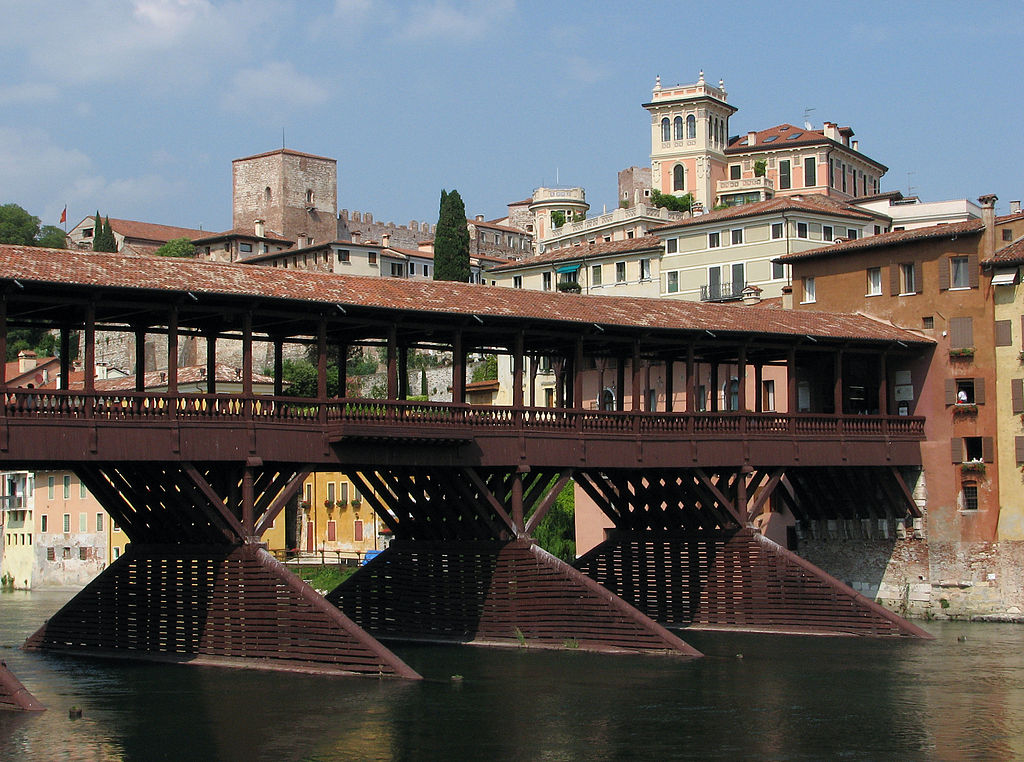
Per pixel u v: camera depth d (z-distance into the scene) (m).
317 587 75.19
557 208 162.88
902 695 40.94
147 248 149.88
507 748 33.91
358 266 132.75
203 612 45.59
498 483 50.12
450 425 46.84
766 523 66.62
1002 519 59.28
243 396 42.94
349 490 91.19
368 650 42.47
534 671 44.53
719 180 138.62
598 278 111.06
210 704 38.81
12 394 38.72
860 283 64.44
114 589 49.03
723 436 54.31
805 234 101.50
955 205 111.75
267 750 33.53
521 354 49.06
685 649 47.41
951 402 60.56
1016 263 58.84
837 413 58.12
